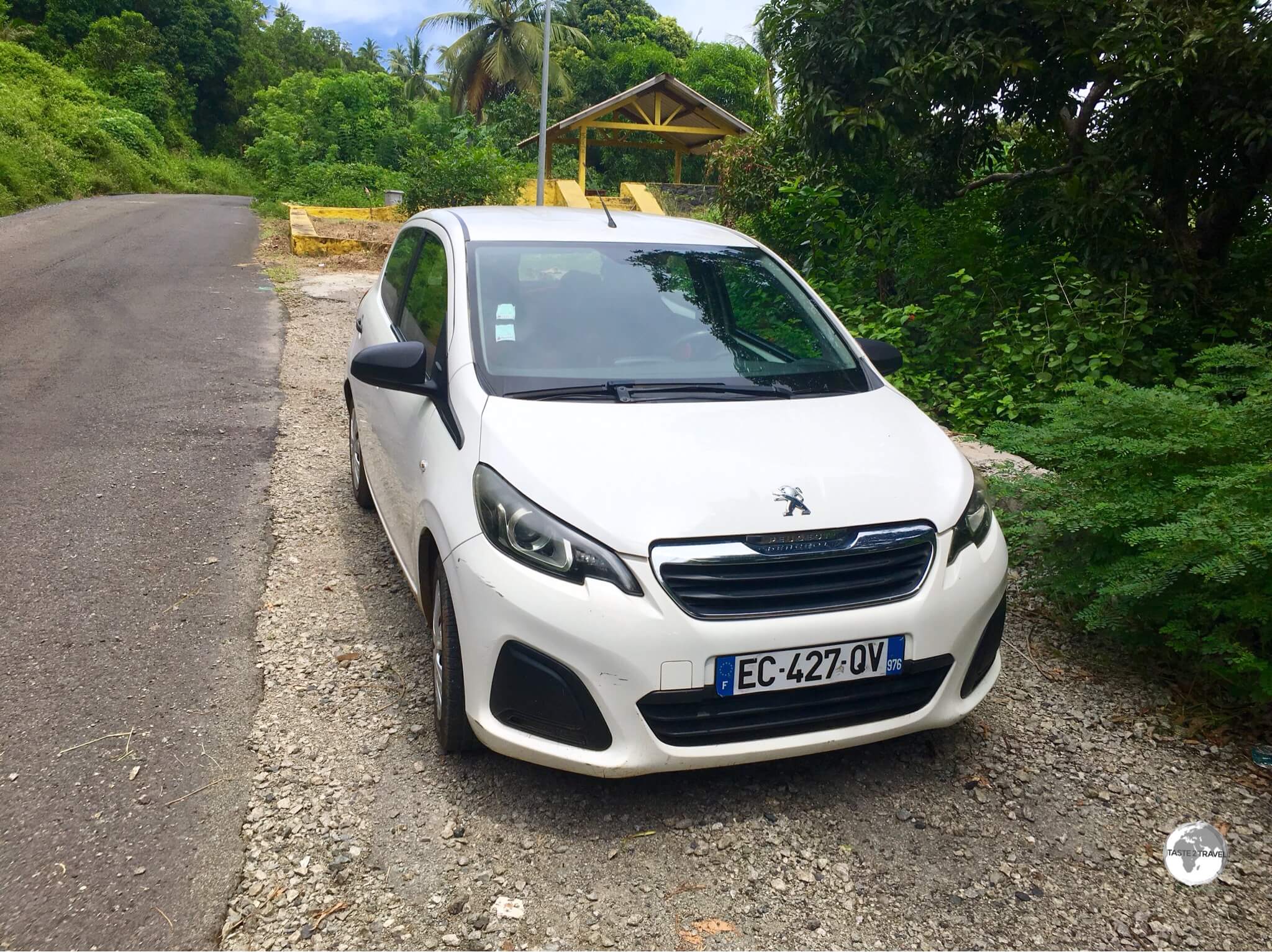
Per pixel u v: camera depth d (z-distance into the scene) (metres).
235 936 2.38
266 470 5.83
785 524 2.72
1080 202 6.92
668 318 3.73
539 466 2.85
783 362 3.67
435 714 3.33
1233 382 4.17
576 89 40.25
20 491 5.26
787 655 2.65
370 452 4.55
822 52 7.65
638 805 2.92
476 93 43.66
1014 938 2.46
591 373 3.39
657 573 2.62
